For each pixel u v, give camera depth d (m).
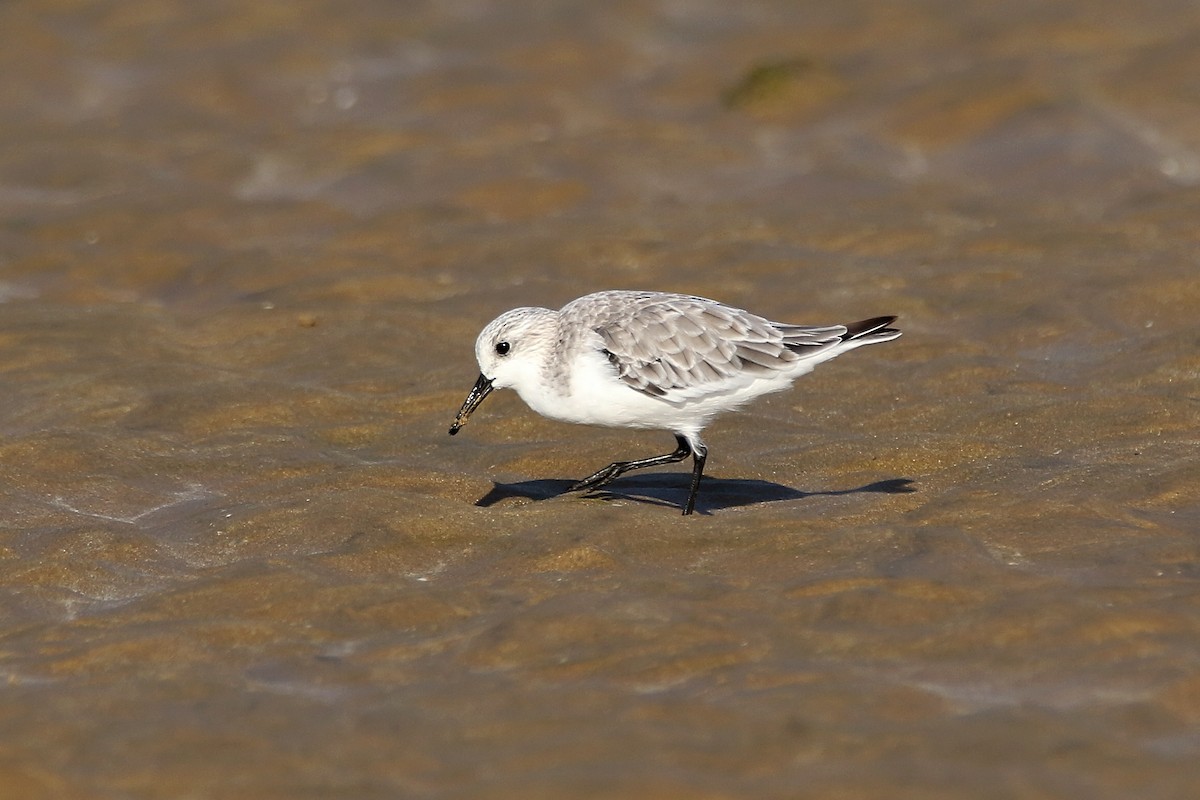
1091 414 14.33
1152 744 8.48
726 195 22.17
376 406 15.55
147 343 17.30
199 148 24.20
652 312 12.39
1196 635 9.64
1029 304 17.39
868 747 8.51
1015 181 21.80
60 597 11.28
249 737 8.95
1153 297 17.22
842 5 28.86
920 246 19.70
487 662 9.85
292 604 10.77
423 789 8.30
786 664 9.56
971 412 14.68
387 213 21.56
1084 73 23.81
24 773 8.61
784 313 17.78
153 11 29.17
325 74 27.03
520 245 20.25
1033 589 10.42
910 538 11.39
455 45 28.05
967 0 28.09
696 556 11.52
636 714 8.98
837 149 23.28
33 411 15.33
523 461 14.05
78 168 23.47
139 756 8.77
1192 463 12.80
